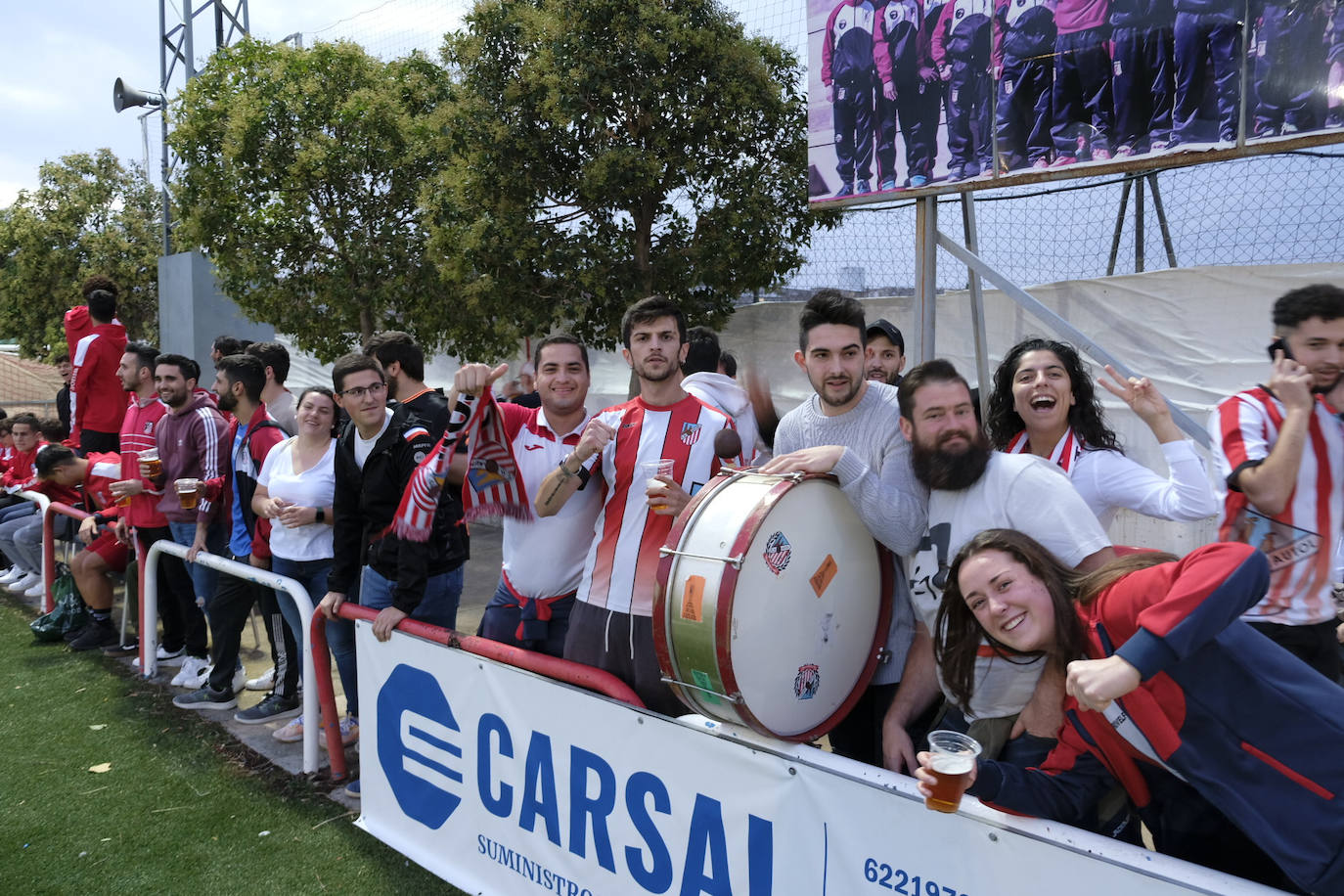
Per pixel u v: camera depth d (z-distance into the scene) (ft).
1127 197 16.56
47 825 11.80
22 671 18.04
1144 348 17.13
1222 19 11.18
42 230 61.41
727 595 6.34
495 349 28.35
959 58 13.41
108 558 19.15
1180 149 11.70
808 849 6.68
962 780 5.34
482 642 9.48
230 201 30.22
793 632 6.89
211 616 15.49
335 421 14.28
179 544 16.58
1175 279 16.51
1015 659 6.24
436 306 27.89
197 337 39.14
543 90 22.04
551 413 10.11
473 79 23.08
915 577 7.29
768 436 11.08
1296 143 10.86
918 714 7.71
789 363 23.11
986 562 5.87
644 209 22.89
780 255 22.67
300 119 29.86
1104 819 6.25
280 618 14.97
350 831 11.43
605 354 28.50
